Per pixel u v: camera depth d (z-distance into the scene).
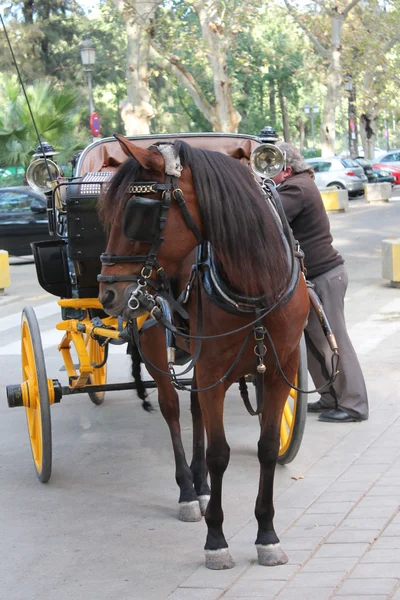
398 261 13.62
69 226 5.53
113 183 3.91
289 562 4.38
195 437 5.54
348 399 6.84
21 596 4.23
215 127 25.73
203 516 5.24
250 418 7.28
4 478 6.14
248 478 5.81
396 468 5.73
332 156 34.81
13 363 9.92
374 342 9.84
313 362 6.80
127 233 3.82
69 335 6.39
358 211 28.52
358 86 42.28
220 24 24.86
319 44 38.19
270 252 4.07
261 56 46.03
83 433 7.16
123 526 5.12
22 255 20.05
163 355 5.34
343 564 4.29
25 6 45.12
